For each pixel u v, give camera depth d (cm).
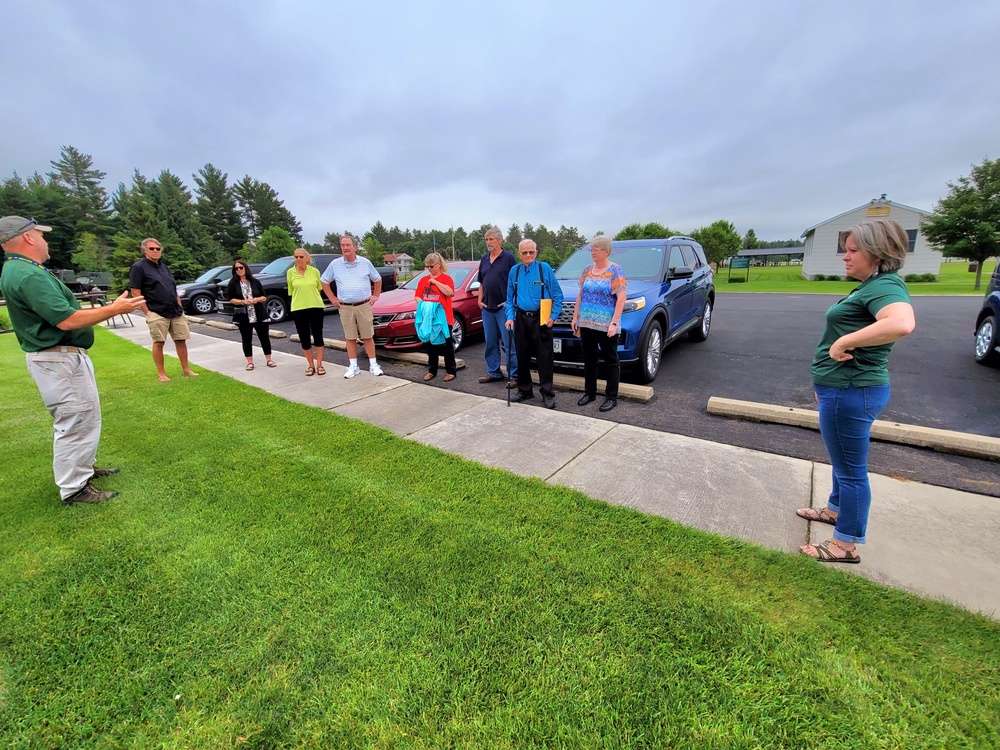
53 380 275
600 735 143
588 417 434
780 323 966
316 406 488
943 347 670
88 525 269
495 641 178
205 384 583
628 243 645
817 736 141
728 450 352
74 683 167
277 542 246
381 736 144
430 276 559
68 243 4769
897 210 2761
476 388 545
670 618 187
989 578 208
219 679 166
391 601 200
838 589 201
